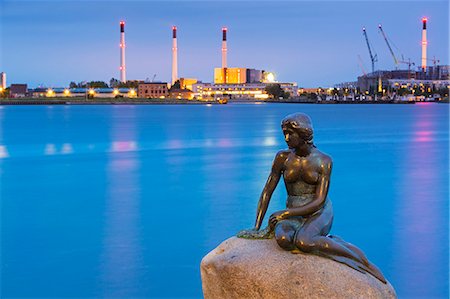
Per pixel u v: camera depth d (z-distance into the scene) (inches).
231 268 390.3
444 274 788.6
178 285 768.9
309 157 402.9
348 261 386.0
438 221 1088.2
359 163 2134.6
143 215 1178.6
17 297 730.8
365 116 6294.3
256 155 2410.2
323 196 398.3
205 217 1142.3
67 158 2346.2
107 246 940.6
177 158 2309.3
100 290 753.0
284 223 394.6
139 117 6131.9
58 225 1100.5
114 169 1967.3
